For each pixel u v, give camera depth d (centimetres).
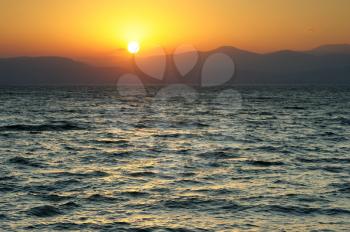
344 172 3344
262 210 2327
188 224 2114
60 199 2523
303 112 10262
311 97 19975
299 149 4569
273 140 5294
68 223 2112
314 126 7044
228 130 6400
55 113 9750
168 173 3288
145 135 5797
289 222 2147
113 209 2341
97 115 9262
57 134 5875
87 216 2220
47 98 18200
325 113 9956
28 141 5156
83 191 2714
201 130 6412
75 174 3244
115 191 2712
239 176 3178
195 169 3447
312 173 3297
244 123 7512
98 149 4550
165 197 2573
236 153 4269
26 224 2092
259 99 18062
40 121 7781
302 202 2473
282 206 2394
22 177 3125
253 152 4341
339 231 2027
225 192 2695
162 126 7012
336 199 2539
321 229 2050
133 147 4697
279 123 7538
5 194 2628
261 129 6556
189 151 4397
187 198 2552
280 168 3494
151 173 3288
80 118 8481
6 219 2158
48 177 3133
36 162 3750
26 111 10312
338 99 17688
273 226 2089
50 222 2123
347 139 5438
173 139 5384
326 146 4806
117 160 3888
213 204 2433
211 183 2947
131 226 2078
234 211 2311
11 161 3769
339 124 7406
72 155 4156
